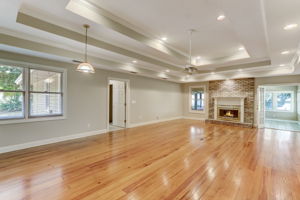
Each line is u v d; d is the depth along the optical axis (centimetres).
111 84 791
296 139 477
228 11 213
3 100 353
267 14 214
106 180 239
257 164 297
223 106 767
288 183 232
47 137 416
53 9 236
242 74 666
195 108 904
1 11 217
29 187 218
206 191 213
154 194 206
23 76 374
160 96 805
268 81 648
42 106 410
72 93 466
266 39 309
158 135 519
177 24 314
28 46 320
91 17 258
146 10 266
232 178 246
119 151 365
